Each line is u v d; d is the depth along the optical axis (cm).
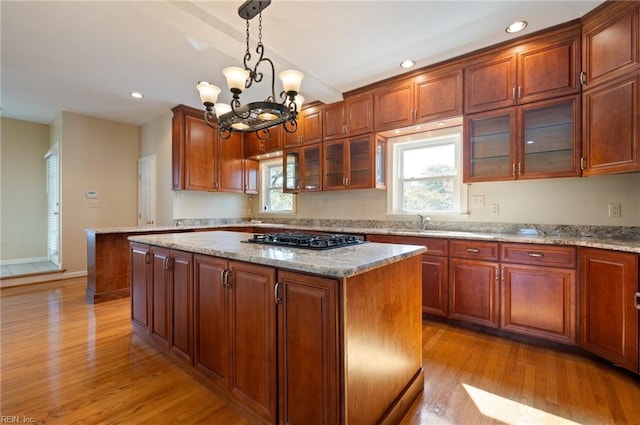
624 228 242
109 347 233
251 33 248
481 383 186
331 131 391
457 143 333
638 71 195
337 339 120
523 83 259
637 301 180
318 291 125
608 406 163
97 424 151
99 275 347
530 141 259
